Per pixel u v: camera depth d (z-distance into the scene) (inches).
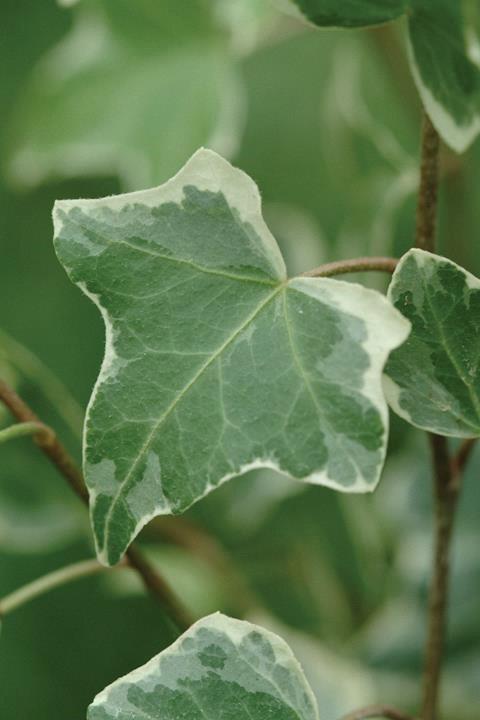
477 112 10.7
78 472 11.1
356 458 9.7
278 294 9.9
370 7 10.3
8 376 13.3
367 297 9.7
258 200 9.9
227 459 9.9
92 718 10.0
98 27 14.4
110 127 14.5
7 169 15.0
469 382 10.2
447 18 10.4
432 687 11.5
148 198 9.9
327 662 14.3
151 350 9.9
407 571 15.0
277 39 14.3
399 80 14.7
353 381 9.7
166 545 15.8
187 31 14.1
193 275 9.9
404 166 15.2
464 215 14.6
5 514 14.4
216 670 10.0
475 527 15.2
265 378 9.8
